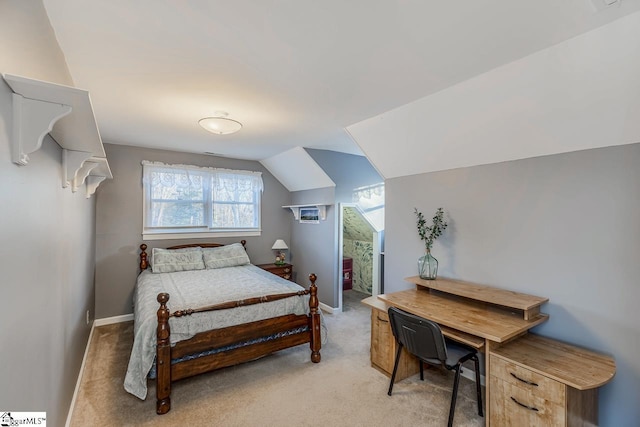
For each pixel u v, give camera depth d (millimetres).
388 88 2107
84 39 1503
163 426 1969
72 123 1261
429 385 2479
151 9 1277
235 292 2912
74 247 2186
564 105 1796
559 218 2057
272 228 5242
